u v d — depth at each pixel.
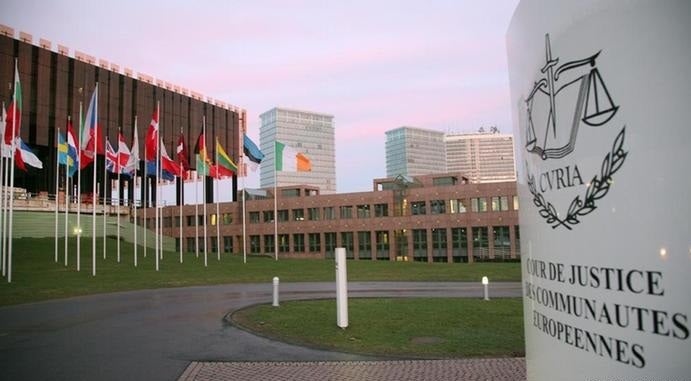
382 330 13.91
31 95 61.19
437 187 72.69
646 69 2.90
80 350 11.97
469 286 27.55
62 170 64.25
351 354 11.27
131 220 80.94
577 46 3.36
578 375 3.42
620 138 3.04
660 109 2.84
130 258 45.59
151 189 88.12
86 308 19.66
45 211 56.47
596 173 3.21
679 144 2.76
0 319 16.94
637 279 2.95
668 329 2.79
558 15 3.55
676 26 2.78
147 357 11.19
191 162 79.56
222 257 52.16
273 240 81.19
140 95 72.88
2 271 33.38
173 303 21.09
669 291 2.79
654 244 2.86
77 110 65.25
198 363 10.57
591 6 3.23
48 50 63.12
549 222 3.77
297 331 13.96
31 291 25.17
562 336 3.62
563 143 3.53
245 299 22.33
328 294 24.11
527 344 4.43
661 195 2.83
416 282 30.39
